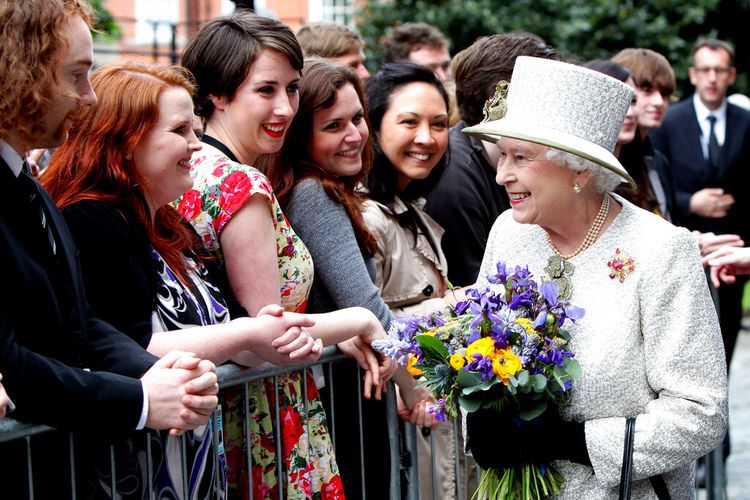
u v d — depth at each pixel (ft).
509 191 9.12
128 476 8.52
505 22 45.68
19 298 7.43
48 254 7.74
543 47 13.93
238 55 10.42
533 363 8.63
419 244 12.63
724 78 23.88
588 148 8.73
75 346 7.92
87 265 8.45
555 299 8.68
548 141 8.66
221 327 8.89
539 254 9.48
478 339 8.66
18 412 7.43
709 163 23.84
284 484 10.27
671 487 9.21
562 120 8.87
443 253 13.37
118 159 8.79
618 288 8.93
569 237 9.21
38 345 7.60
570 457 8.88
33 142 7.67
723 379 8.79
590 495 9.04
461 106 14.07
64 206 8.61
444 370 8.81
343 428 11.26
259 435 10.23
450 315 9.14
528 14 46.09
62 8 7.58
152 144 8.88
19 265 7.41
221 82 10.50
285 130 10.76
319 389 11.44
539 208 8.99
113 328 8.39
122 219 8.65
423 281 12.53
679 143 24.08
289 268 10.45
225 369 9.33
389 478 11.38
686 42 48.60
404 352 9.07
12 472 7.87
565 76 8.88
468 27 45.03
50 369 7.38
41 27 7.40
